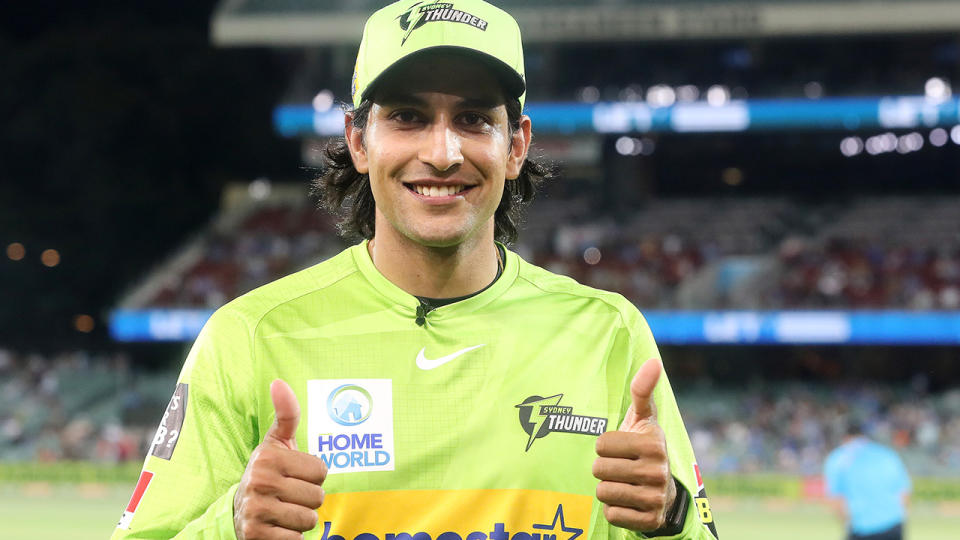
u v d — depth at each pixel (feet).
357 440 8.95
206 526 8.20
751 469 92.99
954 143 131.95
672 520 8.66
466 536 8.84
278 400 7.84
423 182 8.85
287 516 7.79
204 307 118.42
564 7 115.34
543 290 9.83
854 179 137.28
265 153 142.00
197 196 143.33
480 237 9.49
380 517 8.84
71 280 137.08
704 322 108.06
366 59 9.00
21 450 104.42
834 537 61.36
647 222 126.31
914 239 118.83
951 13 108.68
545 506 9.00
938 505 78.33
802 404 105.91
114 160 136.56
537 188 11.40
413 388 9.11
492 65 8.77
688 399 109.19
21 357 131.34
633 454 8.14
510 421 9.12
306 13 116.37
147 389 116.26
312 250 126.31
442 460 8.95
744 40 116.78
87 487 90.27
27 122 133.90
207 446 9.00
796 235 122.42
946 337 103.19
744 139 129.39
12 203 136.67
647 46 120.47
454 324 9.35
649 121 119.55
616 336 9.80
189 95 137.39
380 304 9.37
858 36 116.26
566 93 120.67
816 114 116.78
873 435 97.86
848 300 107.34
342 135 11.00
